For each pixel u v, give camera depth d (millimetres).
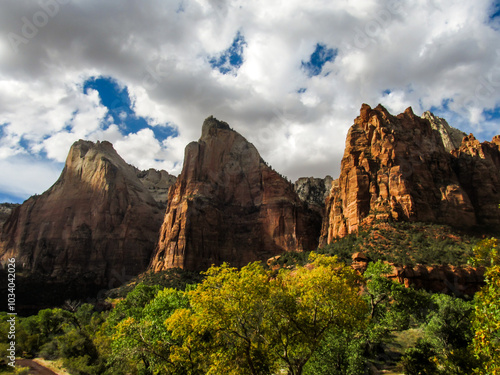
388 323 40531
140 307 52156
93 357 50344
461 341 40688
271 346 28250
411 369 35531
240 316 26578
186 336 29156
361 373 32594
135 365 40594
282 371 39062
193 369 28922
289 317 28484
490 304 17000
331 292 28906
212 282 27797
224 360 26469
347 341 35062
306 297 29547
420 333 51250
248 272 28766
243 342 26922
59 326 79062
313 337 28562
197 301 26766
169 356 30875
